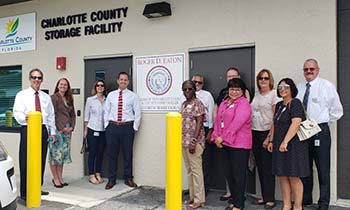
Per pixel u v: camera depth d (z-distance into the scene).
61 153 6.31
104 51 7.02
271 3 5.61
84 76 7.25
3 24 8.27
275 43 5.57
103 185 6.55
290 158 4.58
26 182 5.44
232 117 4.87
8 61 8.23
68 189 6.29
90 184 6.62
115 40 6.91
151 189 6.29
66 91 6.46
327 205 4.88
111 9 6.95
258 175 5.50
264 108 5.18
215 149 5.91
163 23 6.45
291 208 4.95
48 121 5.86
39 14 7.78
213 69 6.04
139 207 5.32
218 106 5.47
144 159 6.57
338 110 4.90
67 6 7.43
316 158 4.94
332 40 5.21
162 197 5.82
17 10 8.07
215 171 5.98
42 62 7.75
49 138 5.85
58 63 7.41
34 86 5.67
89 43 7.19
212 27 6.04
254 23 5.72
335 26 5.21
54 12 7.59
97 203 5.51
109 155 6.39
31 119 5.27
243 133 4.87
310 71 4.95
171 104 6.35
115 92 6.41
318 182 5.20
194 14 6.19
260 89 5.26
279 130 4.69
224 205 5.32
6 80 8.31
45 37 7.70
